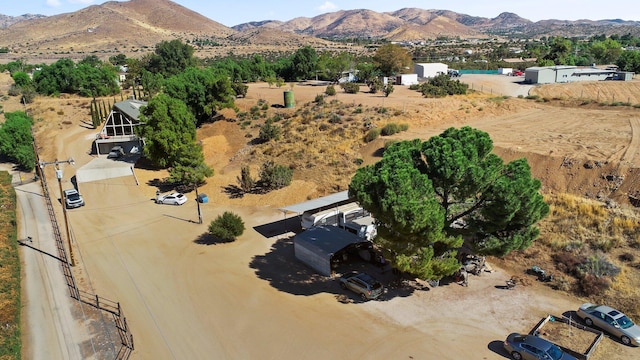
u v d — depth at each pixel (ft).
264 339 82.23
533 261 103.81
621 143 146.30
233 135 215.92
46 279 105.91
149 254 118.83
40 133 262.67
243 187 162.30
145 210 152.76
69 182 187.73
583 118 191.11
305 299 94.84
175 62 440.45
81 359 77.97
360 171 90.02
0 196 159.43
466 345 78.48
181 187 172.65
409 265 84.38
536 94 277.44
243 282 102.68
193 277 105.91
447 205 93.61
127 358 77.97
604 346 76.48
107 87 361.92
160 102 188.65
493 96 261.85
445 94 258.78
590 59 469.16
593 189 124.47
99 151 222.69
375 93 269.85
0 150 206.18
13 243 122.93
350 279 96.53
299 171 168.86
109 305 94.84
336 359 76.28
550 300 90.99
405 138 178.29
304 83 350.43
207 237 128.67
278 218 140.56
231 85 254.06
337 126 198.39
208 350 79.77
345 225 123.13
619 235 103.96
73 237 131.23
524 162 89.15
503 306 89.51
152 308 93.50
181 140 186.80
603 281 91.81
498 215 83.71
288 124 210.59
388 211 79.87
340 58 379.96
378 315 88.17
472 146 87.51
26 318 90.02
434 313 87.97
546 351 71.20
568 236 107.76
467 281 98.07
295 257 113.80
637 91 273.75
